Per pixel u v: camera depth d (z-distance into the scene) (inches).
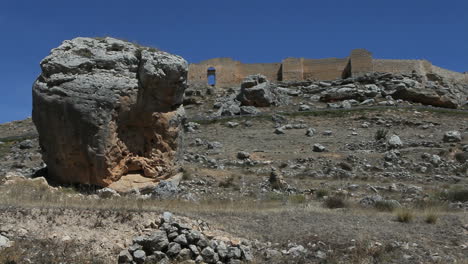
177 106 853.2
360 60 2311.8
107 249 456.1
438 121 1557.6
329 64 2378.2
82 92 748.0
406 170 1053.2
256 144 1320.1
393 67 2335.1
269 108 1875.0
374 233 521.3
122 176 789.9
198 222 516.4
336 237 507.8
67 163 763.4
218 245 461.4
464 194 799.1
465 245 492.1
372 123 1544.0
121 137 790.5
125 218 511.8
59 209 528.7
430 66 2395.4
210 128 1569.9
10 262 417.7
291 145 1298.0
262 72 2404.0
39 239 461.4
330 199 714.8
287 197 772.0
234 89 2154.3
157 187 760.3
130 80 780.6
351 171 1041.5
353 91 1958.7
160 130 821.2
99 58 780.6
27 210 515.8
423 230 537.3
